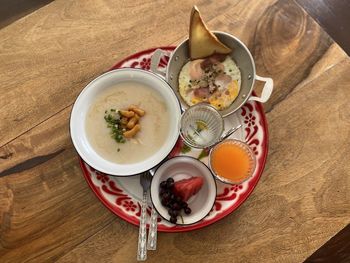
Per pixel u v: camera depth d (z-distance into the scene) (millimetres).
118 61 430
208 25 442
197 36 398
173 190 375
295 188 390
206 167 383
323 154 399
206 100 415
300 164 397
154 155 389
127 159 391
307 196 388
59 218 384
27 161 399
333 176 392
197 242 377
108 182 393
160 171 383
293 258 372
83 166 390
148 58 423
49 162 399
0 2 695
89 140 397
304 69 424
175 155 405
